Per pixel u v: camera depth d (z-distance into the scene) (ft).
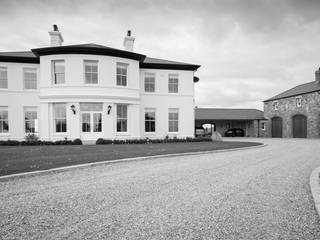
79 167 24.03
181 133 65.92
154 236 9.25
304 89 100.63
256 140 80.84
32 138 55.57
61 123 54.39
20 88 58.44
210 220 10.89
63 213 11.71
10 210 12.12
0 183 17.93
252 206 12.82
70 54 53.11
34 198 14.15
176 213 11.76
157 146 46.91
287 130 104.06
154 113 64.95
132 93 57.88
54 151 36.58
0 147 44.52
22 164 24.45
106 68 54.49
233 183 18.03
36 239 8.95
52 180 18.94
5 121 58.65
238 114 124.98
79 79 53.11
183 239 9.02
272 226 10.27
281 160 30.63
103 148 41.75
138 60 59.31
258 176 20.58
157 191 15.75
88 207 12.60
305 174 21.50
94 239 8.96
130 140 54.85
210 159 31.32
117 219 10.96
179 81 66.13
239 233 9.57
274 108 112.06
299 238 9.18
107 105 54.24
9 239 8.95
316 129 89.51
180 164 27.02
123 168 24.40
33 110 59.31
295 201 13.67
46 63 53.78
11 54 60.85
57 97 52.90
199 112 125.59
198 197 14.44
